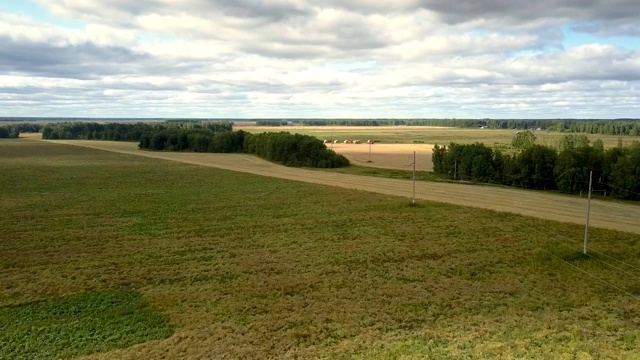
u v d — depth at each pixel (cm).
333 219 4500
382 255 3366
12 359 1903
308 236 3884
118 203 5284
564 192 6147
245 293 2653
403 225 4247
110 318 2319
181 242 3681
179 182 7081
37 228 4078
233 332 2170
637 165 5475
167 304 2492
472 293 2670
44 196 5709
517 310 2434
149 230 4050
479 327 2220
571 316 2358
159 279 2864
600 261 3206
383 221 4409
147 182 7056
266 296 2612
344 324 2255
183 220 4447
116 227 4144
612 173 5731
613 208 5009
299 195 5888
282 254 3388
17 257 3256
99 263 3148
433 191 6194
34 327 2202
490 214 4644
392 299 2572
